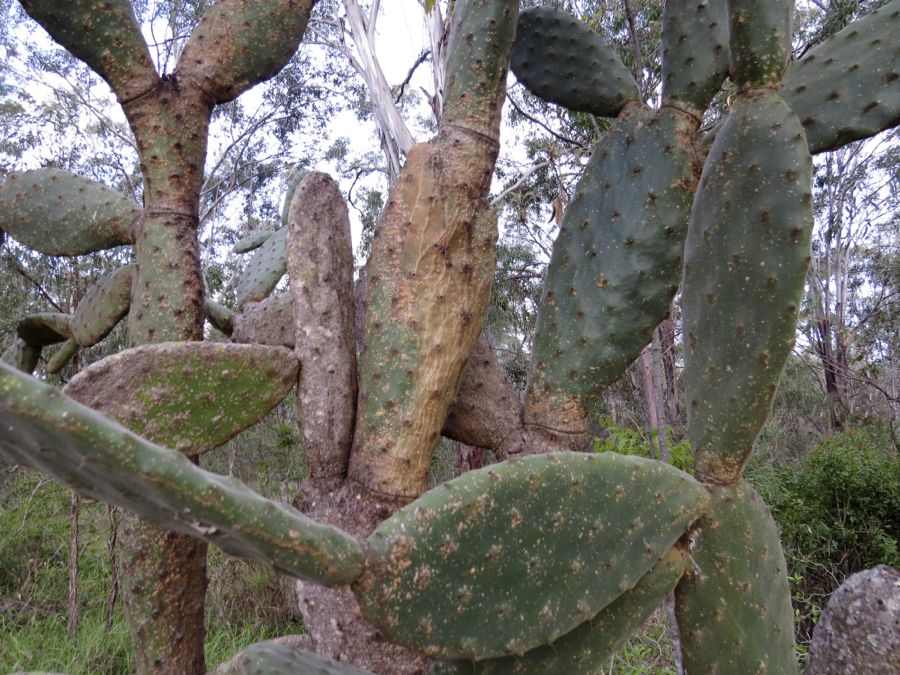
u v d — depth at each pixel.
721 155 0.62
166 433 0.71
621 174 0.82
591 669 0.58
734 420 0.62
